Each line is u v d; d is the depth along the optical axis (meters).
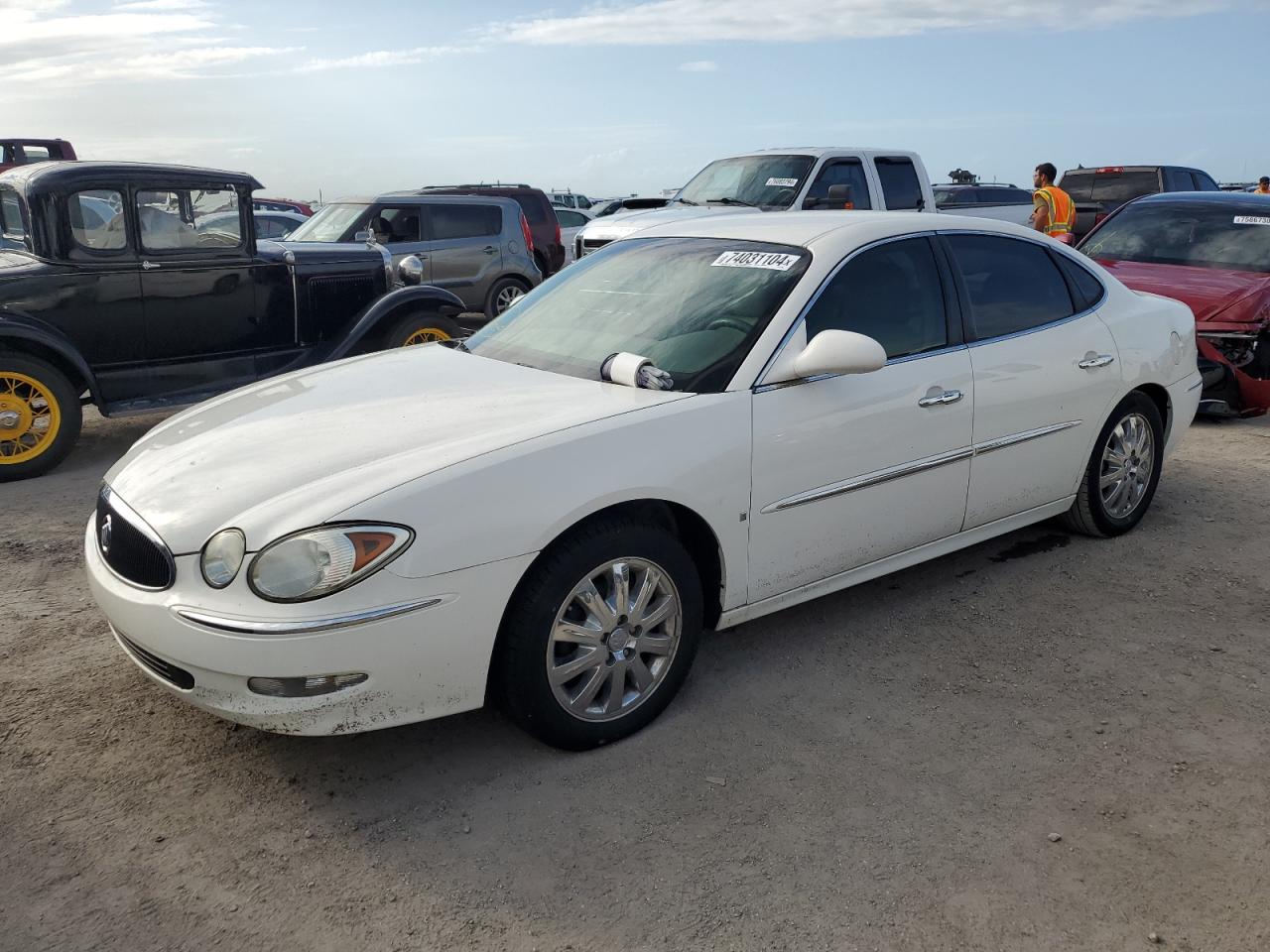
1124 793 2.90
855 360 3.25
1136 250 8.31
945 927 2.38
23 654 3.74
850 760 3.07
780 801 2.86
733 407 3.26
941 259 4.03
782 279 3.61
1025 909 2.44
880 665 3.67
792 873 2.57
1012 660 3.71
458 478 2.74
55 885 2.52
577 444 2.94
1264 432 7.17
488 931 2.37
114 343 6.58
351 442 3.02
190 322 6.88
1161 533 5.04
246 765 3.04
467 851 2.66
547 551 2.91
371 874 2.57
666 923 2.40
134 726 3.25
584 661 3.01
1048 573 4.53
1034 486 4.39
